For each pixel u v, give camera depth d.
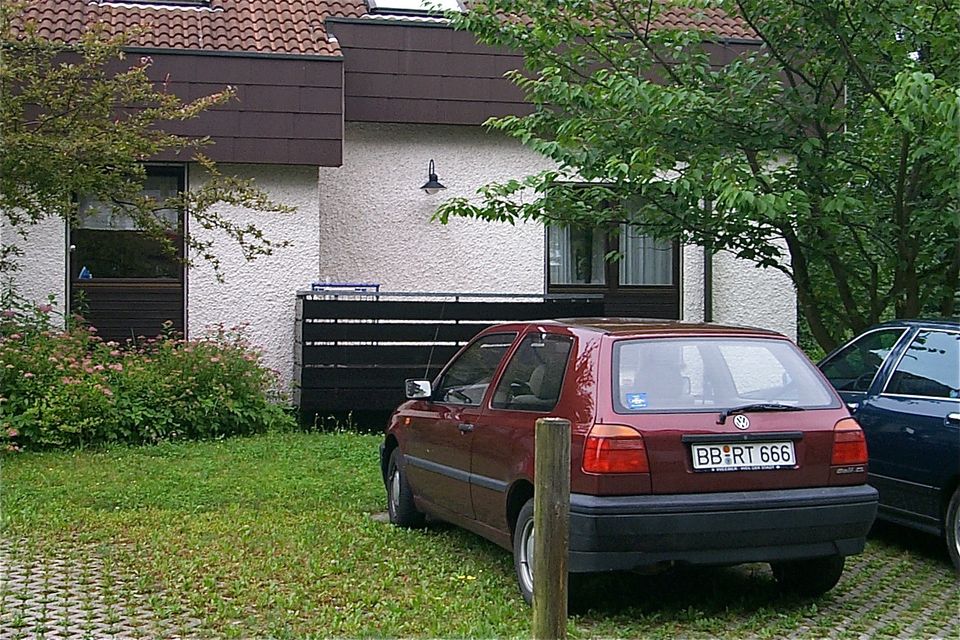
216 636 5.59
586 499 5.54
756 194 8.49
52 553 7.20
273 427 12.40
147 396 11.60
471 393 7.11
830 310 10.18
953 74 8.82
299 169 13.54
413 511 7.92
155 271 13.45
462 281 14.44
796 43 9.43
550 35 9.89
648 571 5.66
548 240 14.93
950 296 9.55
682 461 5.62
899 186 9.17
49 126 10.42
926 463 7.07
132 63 12.65
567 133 9.47
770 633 5.72
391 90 13.91
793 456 5.80
